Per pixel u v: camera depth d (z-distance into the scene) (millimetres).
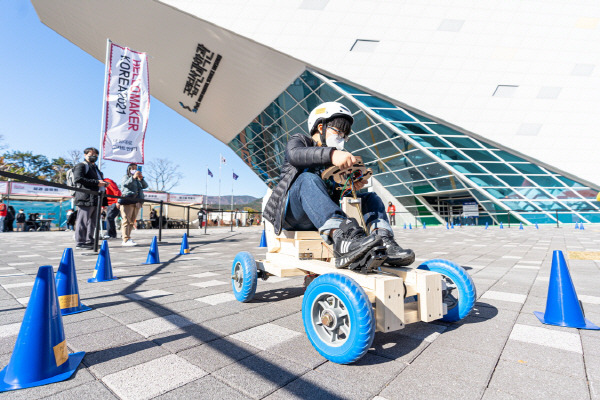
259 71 18859
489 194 16906
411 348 1514
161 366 1313
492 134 17125
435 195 21328
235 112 23500
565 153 16859
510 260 4723
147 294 2697
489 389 1117
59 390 1125
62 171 39875
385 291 1402
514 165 17078
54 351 1260
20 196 21844
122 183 7703
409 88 17312
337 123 1886
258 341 1605
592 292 2662
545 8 18016
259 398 1057
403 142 17656
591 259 4641
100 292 2779
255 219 33812
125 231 7754
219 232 15867
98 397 1077
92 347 1526
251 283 2289
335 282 1360
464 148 17141
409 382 1172
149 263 4730
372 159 20172
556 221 16438
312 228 2129
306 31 17141
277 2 17062
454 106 17250
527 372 1254
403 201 21375
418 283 1579
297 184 1813
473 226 19031
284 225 2113
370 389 1118
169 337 1662
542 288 2850
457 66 17500
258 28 16688
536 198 16781
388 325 1393
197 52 18375
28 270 4102
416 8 17781
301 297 2586
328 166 1813
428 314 1543
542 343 1564
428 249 6449
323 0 17438
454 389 1117
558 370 1269
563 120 17109
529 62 17625
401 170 19344
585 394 1076
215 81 20688
